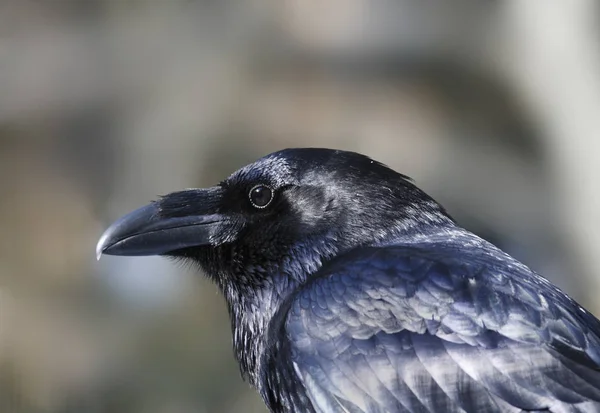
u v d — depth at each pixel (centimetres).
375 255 699
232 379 1644
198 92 1747
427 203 759
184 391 1630
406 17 1745
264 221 759
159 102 1755
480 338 634
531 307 641
